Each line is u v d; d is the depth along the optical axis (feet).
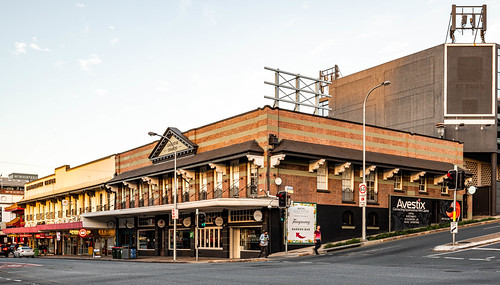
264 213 103.65
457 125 161.07
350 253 88.22
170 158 138.10
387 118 181.16
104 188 171.73
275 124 108.06
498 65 161.58
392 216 123.44
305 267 66.13
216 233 117.70
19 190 350.84
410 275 51.96
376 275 52.65
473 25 168.25
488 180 169.89
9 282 54.65
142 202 152.66
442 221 134.41
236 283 47.01
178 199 133.08
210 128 124.47
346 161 112.68
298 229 107.24
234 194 113.50
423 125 168.25
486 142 159.94
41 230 207.21
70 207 202.90
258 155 106.52
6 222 301.02
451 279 47.39
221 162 116.16
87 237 189.98
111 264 93.97
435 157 138.92
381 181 124.06
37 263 104.47
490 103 159.33
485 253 74.43
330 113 205.77
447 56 162.61
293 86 137.80
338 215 114.52
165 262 103.35
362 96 192.54
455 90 161.17
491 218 140.87
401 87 177.68
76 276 61.46
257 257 99.71
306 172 110.93
